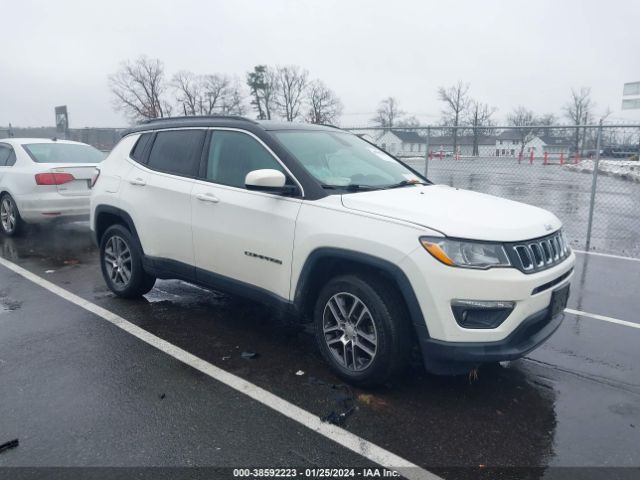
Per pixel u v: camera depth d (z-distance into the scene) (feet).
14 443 9.75
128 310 17.06
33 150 28.81
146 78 198.90
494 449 9.87
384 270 10.93
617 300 18.76
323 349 12.53
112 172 17.92
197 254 14.96
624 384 12.48
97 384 12.09
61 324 15.79
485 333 10.44
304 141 14.25
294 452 9.66
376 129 34.55
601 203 40.68
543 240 11.48
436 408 11.25
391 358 11.28
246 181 12.41
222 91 211.82
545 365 13.44
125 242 17.37
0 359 13.35
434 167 35.81
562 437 10.28
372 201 11.78
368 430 10.39
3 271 22.00
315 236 11.95
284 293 12.93
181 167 15.66
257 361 13.39
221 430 10.30
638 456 9.70
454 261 10.34
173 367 13.00
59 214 27.27
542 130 35.45
